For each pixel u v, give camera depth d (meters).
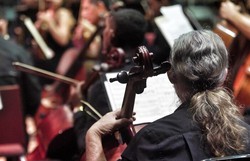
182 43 4.97
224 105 4.80
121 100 6.06
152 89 6.21
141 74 4.92
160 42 8.98
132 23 7.09
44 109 10.16
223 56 4.96
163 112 6.10
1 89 7.89
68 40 12.53
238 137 4.75
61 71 10.70
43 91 10.52
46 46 12.25
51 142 7.57
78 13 12.66
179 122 4.82
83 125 6.77
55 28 12.49
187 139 4.72
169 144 4.73
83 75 10.16
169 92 6.22
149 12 10.10
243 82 8.00
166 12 9.08
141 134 4.84
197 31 5.05
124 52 6.95
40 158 7.97
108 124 5.38
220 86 4.97
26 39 12.59
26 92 9.68
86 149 5.38
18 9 13.09
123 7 9.36
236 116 4.86
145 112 6.07
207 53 4.91
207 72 4.87
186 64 4.91
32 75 9.65
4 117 7.89
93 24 12.35
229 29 8.38
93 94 6.46
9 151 7.84
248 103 8.02
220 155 4.70
